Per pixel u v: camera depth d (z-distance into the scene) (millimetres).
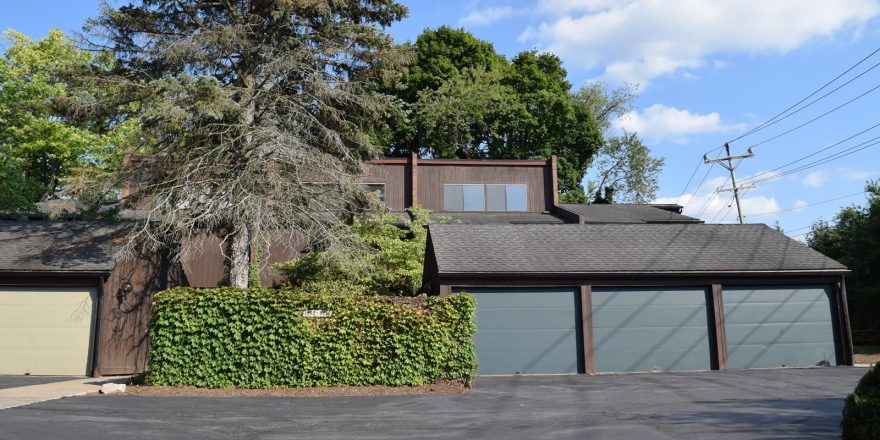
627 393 11930
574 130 39719
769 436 7637
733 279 16844
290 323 12734
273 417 9219
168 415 9273
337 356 12758
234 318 12625
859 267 27125
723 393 11750
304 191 16062
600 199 41562
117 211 20766
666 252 17562
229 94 15508
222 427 8414
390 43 17578
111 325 16125
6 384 13242
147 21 16609
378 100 17656
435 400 11078
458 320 13281
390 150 37750
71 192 16750
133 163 16500
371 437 7820
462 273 15727
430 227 18500
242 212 15188
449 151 36500
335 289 15930
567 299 16359
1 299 15789
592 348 16156
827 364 16812
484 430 8250
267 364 12570
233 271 15602
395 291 18422
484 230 18484
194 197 15078
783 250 17938
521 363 15945
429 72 38031
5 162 22141
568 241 18047
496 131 38031
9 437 7488
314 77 16578
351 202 17641
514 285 16172
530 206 28062
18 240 17016
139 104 16469
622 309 16484
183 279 19125
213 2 17219
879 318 27797
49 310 15875
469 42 39438
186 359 12461
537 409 10008
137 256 16734
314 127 17078
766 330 16812
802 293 17109
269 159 15805
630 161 48281
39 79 25016
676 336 16531
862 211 29484
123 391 11719
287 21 16578
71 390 11977
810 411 9469
